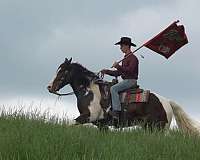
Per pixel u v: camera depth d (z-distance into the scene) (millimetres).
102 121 14734
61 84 15016
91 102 14734
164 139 11594
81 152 9484
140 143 11156
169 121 14508
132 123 14570
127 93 14680
